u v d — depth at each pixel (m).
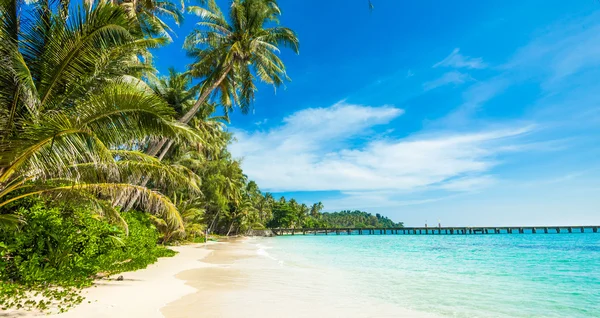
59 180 7.49
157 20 16.84
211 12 18.97
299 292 8.47
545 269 15.02
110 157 5.63
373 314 6.51
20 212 7.14
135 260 12.37
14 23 5.61
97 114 5.44
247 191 74.00
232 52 17.45
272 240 54.19
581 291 9.85
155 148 16.80
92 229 8.97
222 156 47.19
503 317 6.75
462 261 18.55
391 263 17.08
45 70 5.74
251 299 7.35
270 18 19.92
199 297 7.37
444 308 7.37
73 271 7.75
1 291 5.77
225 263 15.55
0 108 5.42
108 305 6.12
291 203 104.75
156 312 5.93
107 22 5.59
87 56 5.77
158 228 22.84
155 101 5.51
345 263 16.80
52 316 5.19
